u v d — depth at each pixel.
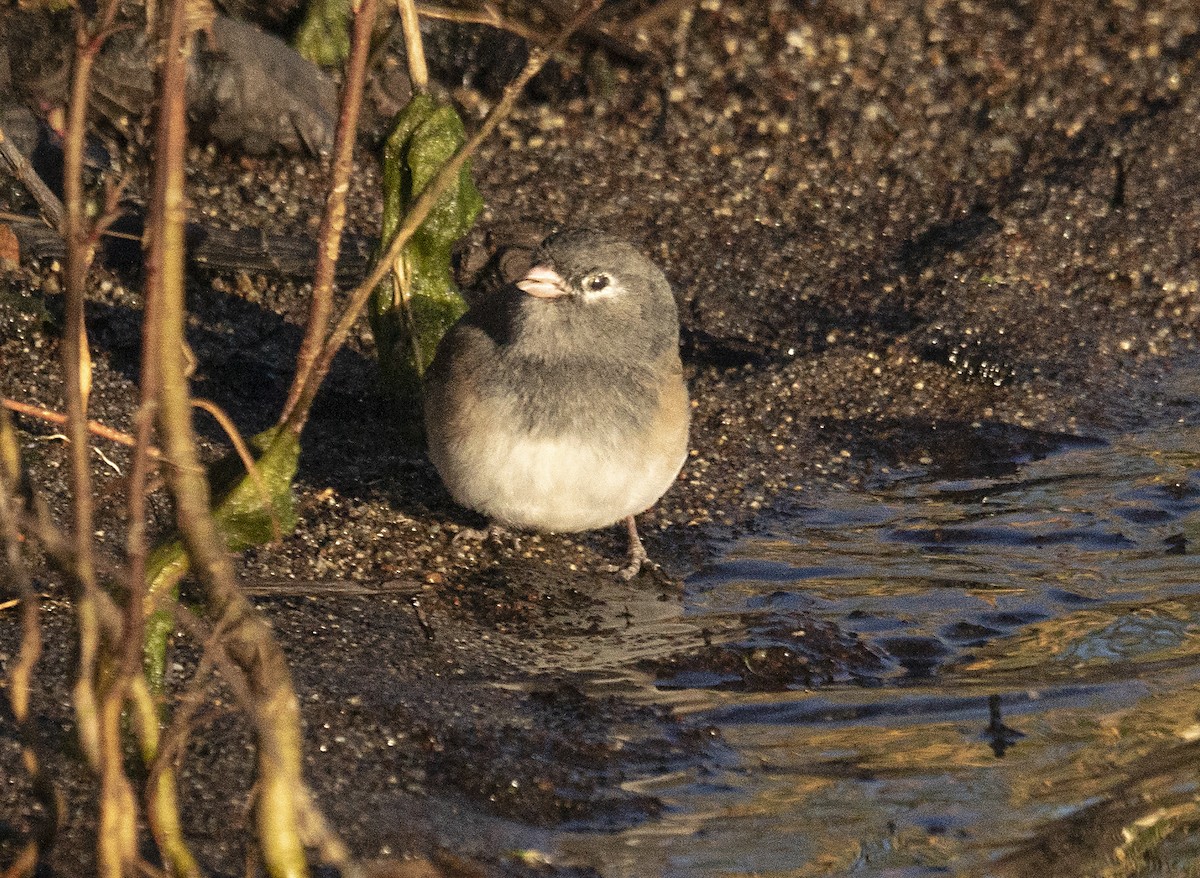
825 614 9.66
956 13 17.38
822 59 16.73
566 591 9.97
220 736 7.27
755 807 7.27
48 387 10.66
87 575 5.05
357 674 8.37
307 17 15.23
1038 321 14.41
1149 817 7.14
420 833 6.86
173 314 5.03
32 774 5.67
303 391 6.03
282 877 5.65
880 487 11.88
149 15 4.93
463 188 11.18
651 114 16.06
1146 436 12.88
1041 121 16.80
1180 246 15.54
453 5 15.11
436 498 10.94
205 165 14.18
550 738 7.90
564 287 9.38
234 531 6.18
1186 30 17.78
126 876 5.37
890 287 14.62
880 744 7.93
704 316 13.98
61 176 12.52
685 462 12.02
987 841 6.93
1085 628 9.42
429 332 11.27
